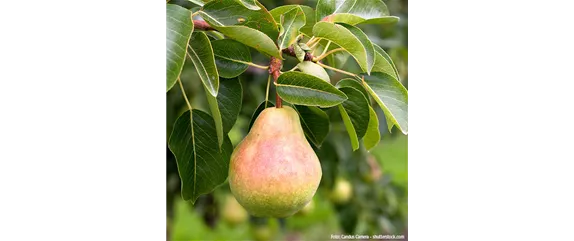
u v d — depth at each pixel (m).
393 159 2.42
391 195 1.36
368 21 0.71
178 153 0.67
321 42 0.74
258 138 0.64
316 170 0.64
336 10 0.70
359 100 0.68
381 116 1.16
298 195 0.62
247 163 0.63
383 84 0.67
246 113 1.07
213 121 0.67
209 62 0.60
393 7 1.18
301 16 0.65
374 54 0.64
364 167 1.31
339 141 1.16
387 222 1.33
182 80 1.03
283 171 0.62
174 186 1.05
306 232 1.91
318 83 0.62
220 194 1.23
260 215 0.64
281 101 0.66
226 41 0.66
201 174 0.68
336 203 1.30
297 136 0.65
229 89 0.68
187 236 1.73
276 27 0.64
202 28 0.65
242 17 0.64
